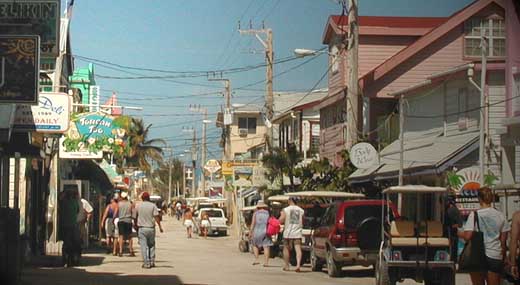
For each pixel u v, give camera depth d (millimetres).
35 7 21141
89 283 20047
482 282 14078
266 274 24734
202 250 41656
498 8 40688
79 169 44875
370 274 25453
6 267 17625
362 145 31266
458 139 32219
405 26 46031
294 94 86562
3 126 20125
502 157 29562
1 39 18359
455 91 33906
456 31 41344
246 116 89500
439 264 19375
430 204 29891
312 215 31609
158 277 22328
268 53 50719
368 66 45750
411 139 38094
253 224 29500
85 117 33875
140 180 111125
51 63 28562
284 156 46562
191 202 92000
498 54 40469
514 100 29156
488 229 13969
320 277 24250
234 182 61531
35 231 30391
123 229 31188
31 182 29547
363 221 23578
